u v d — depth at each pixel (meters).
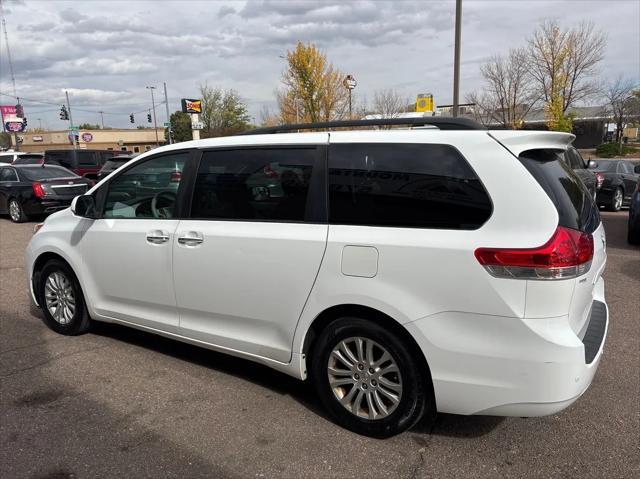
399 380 2.92
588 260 2.67
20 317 5.30
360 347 3.02
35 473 2.74
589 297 2.90
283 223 3.26
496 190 2.65
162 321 3.95
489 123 32.28
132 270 4.03
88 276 4.39
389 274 2.83
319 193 3.15
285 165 3.31
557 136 2.96
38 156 23.31
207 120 71.88
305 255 3.11
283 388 3.71
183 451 2.94
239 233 3.39
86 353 4.34
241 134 3.76
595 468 2.76
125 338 4.68
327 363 3.14
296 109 31.34
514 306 2.55
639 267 7.43
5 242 10.09
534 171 2.68
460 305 2.66
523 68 28.36
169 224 3.79
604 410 3.36
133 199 4.11
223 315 3.57
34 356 4.28
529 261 2.50
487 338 2.63
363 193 3.01
